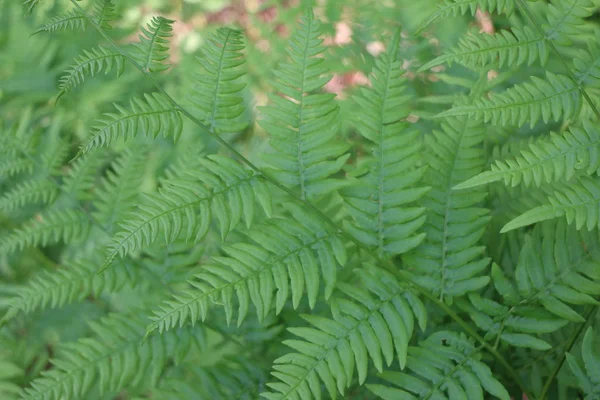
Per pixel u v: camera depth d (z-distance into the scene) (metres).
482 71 1.00
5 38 1.45
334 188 0.88
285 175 0.88
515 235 0.96
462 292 0.89
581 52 0.86
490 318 0.89
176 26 1.83
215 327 0.97
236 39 0.89
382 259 0.89
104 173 1.28
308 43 0.88
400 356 0.86
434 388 0.86
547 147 0.83
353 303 0.87
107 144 0.85
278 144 0.88
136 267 0.99
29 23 1.48
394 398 0.86
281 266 0.86
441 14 0.86
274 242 0.86
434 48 1.15
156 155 1.24
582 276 0.88
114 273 0.98
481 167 0.91
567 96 0.86
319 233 0.88
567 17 0.86
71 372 0.92
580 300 0.87
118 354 0.94
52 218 1.01
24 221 1.22
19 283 1.21
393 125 0.89
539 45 0.87
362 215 0.89
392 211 0.88
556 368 0.90
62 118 1.27
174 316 0.83
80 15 0.88
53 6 1.50
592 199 0.82
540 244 0.92
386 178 0.88
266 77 1.27
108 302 1.13
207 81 0.88
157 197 0.85
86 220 1.02
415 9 1.16
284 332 0.97
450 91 1.12
